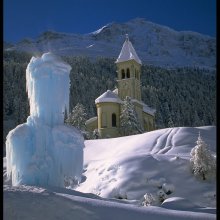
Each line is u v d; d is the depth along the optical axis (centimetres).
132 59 8444
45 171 2095
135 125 7594
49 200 1516
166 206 1978
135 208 1620
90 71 19425
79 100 14588
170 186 3700
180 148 4809
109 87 16738
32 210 1398
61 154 2134
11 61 16000
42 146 2138
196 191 3725
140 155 4384
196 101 18288
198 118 15212
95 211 1505
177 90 19950
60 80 2214
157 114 13500
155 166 4078
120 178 3947
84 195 1878
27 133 2139
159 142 5084
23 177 2083
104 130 7762
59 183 2134
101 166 4466
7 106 12725
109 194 3731
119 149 5309
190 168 4034
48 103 2183
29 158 2103
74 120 8062
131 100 7875
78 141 2186
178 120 14888
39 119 2172
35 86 2191
